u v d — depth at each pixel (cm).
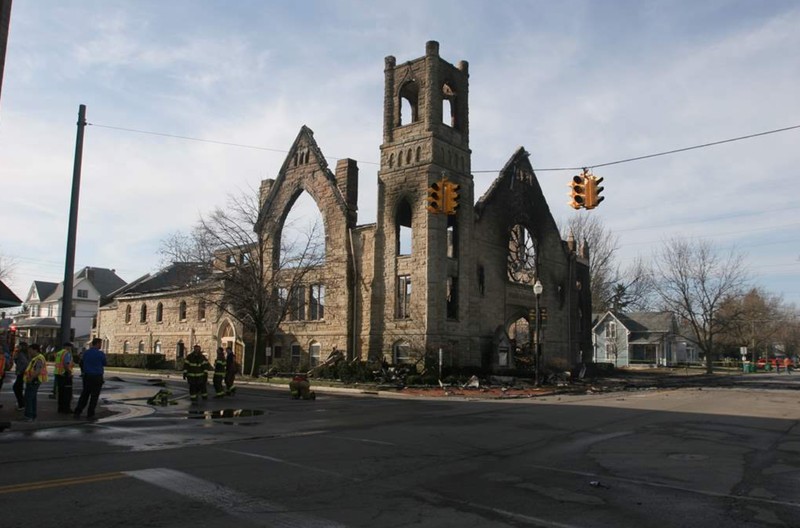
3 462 959
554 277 4969
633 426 1577
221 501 732
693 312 6662
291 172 4609
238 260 4156
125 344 6062
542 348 4703
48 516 656
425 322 3612
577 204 2023
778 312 11112
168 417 1714
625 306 8238
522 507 743
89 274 8881
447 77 4028
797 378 5481
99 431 1369
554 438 1345
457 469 973
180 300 5412
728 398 2683
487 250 4209
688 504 769
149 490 776
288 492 790
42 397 2206
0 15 1644
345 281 4094
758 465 1042
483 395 2809
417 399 2608
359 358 3975
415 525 658
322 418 1723
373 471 941
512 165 4612
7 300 2036
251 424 1552
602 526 670
